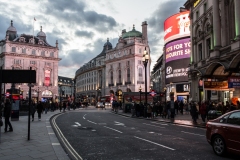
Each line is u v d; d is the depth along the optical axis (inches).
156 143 416.8
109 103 2795.3
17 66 3262.8
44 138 436.1
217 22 1024.2
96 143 417.1
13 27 3516.2
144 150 358.3
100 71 4156.0
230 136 301.9
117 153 338.6
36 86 3366.1
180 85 1980.8
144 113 1095.6
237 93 910.4
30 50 3393.2
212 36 1112.2
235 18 878.4
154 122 869.2
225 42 977.5
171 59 2080.5
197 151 350.6
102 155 326.6
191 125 725.3
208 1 1181.1
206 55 1198.9
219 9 1039.0
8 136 458.6
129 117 1157.7
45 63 3496.6
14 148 348.2
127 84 3302.2
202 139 462.0
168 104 1031.6
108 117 1123.3
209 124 343.9
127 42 3506.4
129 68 3324.3
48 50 3548.2
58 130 592.4
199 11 1311.5
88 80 4584.2
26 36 3486.7
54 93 3518.7
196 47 1348.4
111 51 3683.6
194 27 1382.9
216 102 1033.5
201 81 1127.6
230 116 316.8
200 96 1294.3
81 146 389.4
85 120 918.4
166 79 2183.8
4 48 3282.5
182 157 314.2
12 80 399.2
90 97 4409.5
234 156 317.1
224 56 935.0
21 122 759.7
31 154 310.8
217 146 323.9
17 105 825.5
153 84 4660.4
